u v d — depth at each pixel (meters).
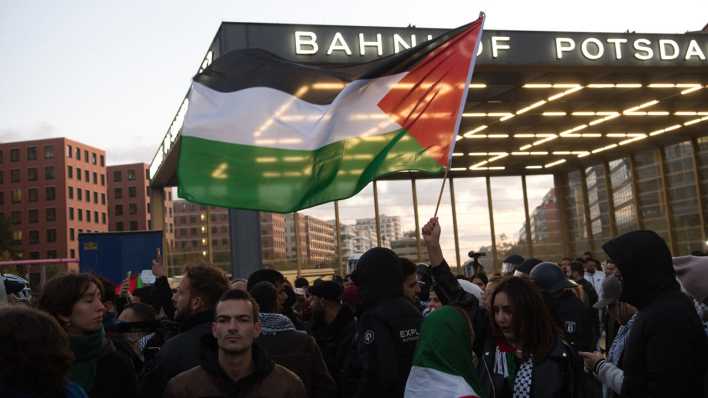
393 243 26.88
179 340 4.05
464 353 3.55
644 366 3.50
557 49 15.27
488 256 28.09
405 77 6.29
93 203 142.50
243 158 6.01
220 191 5.89
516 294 3.85
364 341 4.13
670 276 3.59
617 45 15.60
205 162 5.95
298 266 24.17
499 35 15.03
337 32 14.04
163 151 19.48
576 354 3.92
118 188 157.75
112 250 15.72
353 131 6.16
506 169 29.06
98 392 3.67
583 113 20.75
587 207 29.31
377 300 4.27
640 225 28.11
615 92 18.52
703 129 25.11
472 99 18.38
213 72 6.19
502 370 3.97
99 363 3.73
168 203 24.12
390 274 4.30
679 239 26.77
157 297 7.02
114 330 4.95
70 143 136.75
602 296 5.32
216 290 4.20
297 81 6.28
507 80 16.53
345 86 6.25
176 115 16.39
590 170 29.50
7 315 2.32
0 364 2.25
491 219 28.42
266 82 6.21
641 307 3.62
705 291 3.84
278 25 13.83
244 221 14.31
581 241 29.16
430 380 3.47
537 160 27.97
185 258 23.34
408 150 6.20
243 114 6.09
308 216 25.19
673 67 15.87
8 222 108.19
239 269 14.15
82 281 3.71
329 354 6.57
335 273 25.55
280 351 4.49
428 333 3.57
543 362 3.81
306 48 13.85
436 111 6.25
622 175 28.89
